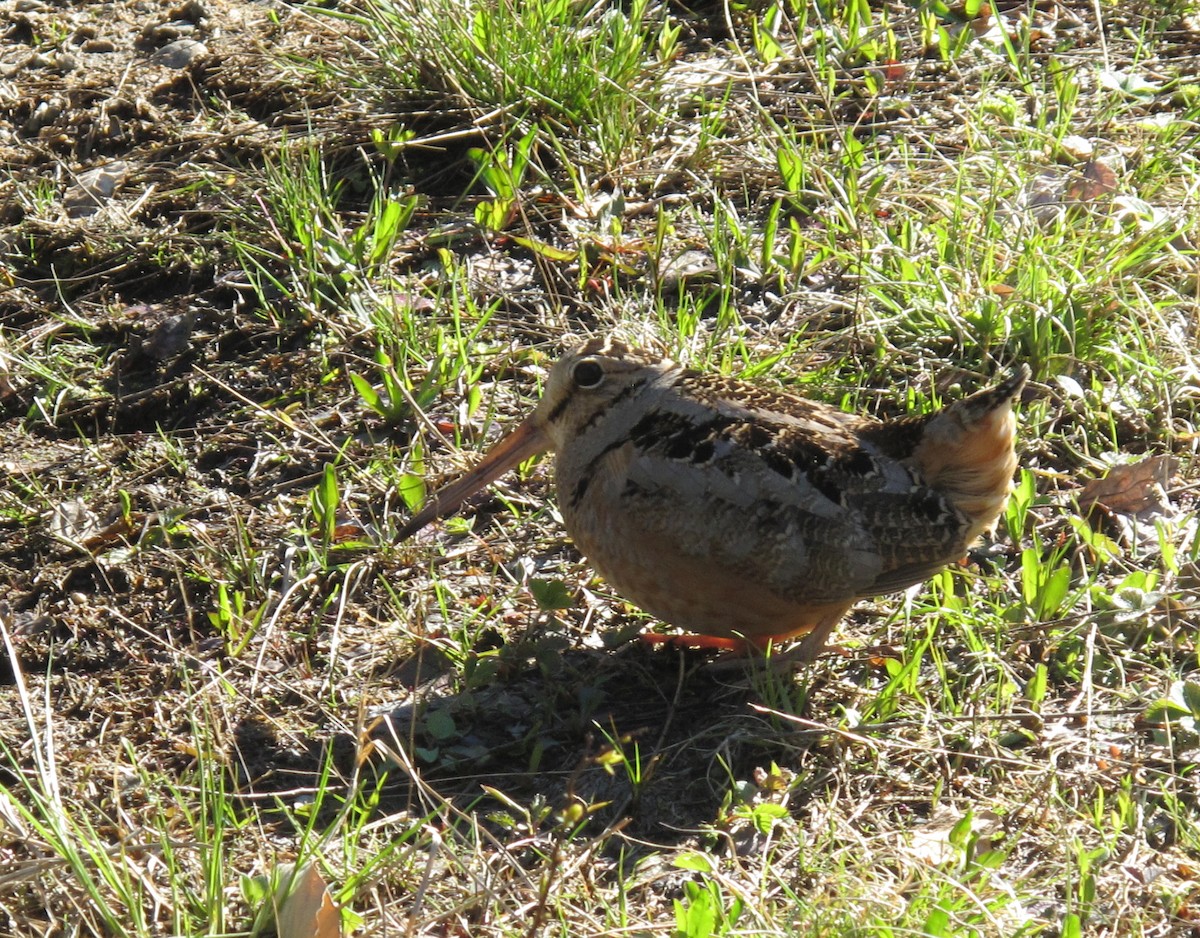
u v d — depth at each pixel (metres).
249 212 11.71
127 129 12.84
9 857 6.99
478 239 11.49
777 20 13.23
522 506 9.48
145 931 6.31
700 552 7.70
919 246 10.77
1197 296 10.18
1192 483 9.21
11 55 13.85
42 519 9.52
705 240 11.23
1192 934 6.43
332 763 7.73
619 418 7.96
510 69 12.14
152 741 7.93
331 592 8.89
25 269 11.66
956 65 12.86
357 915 6.47
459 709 8.01
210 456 10.02
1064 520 8.98
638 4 12.52
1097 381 9.66
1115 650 8.09
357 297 10.70
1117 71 12.53
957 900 6.45
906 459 7.84
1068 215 10.87
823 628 8.06
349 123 12.46
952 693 7.91
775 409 7.96
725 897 6.71
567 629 8.55
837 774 7.38
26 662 8.53
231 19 14.05
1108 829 6.98
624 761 7.31
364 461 9.82
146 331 10.95
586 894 6.74
